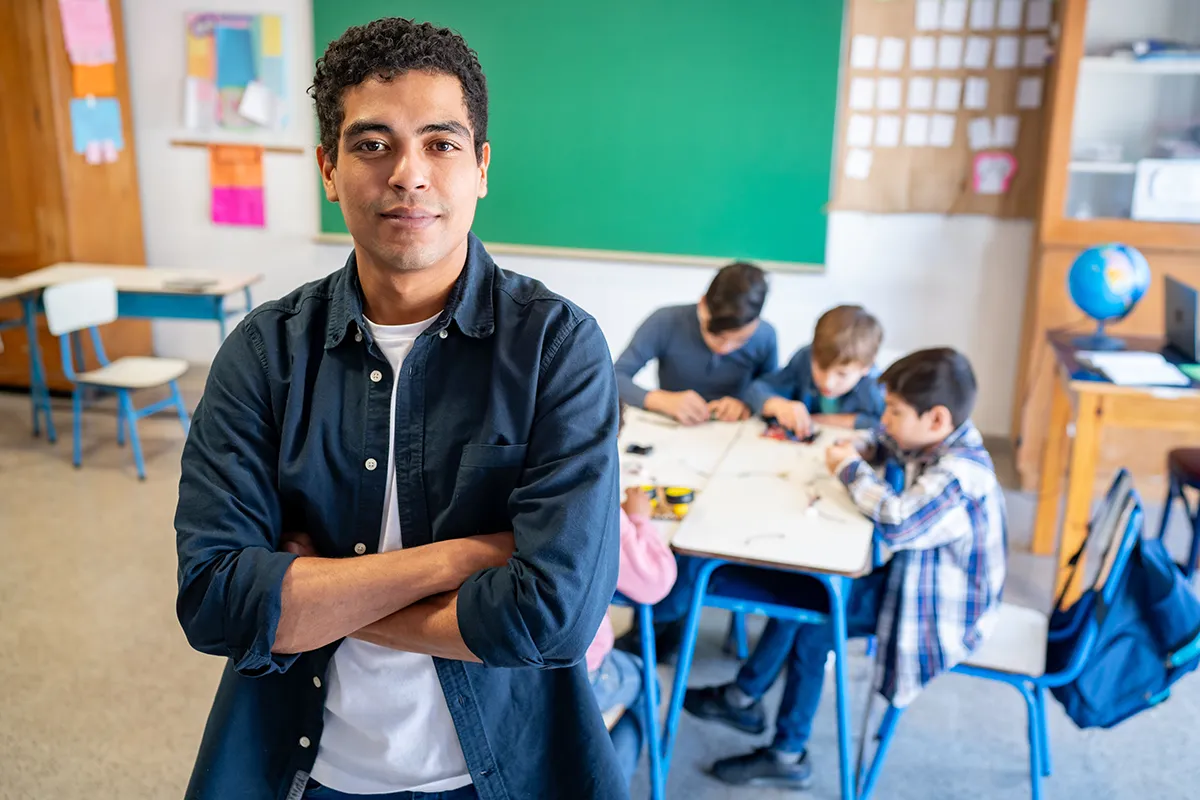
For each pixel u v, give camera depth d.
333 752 1.14
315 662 1.11
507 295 1.05
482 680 1.10
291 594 1.00
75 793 2.20
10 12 4.52
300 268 5.12
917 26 4.13
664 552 1.88
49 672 2.66
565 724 1.15
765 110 4.35
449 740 1.12
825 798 2.23
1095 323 3.84
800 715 2.23
